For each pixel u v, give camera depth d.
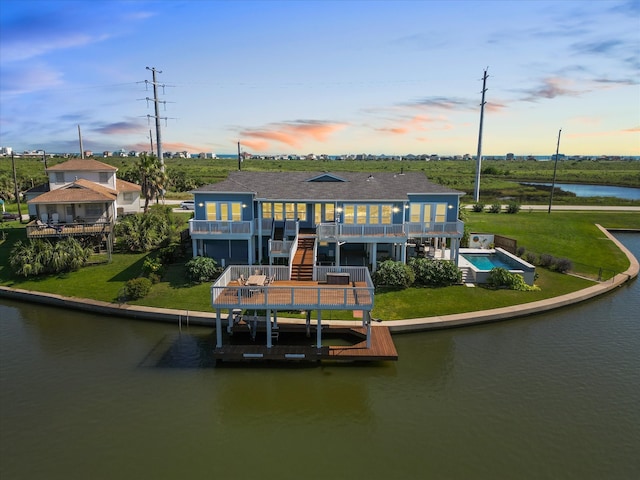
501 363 18.28
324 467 12.53
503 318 22.27
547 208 55.50
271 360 18.34
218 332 18.66
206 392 16.38
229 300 18.73
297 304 18.31
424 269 25.89
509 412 14.99
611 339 20.41
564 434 13.84
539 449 13.20
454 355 18.98
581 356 18.81
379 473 12.27
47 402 15.64
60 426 14.30
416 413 15.05
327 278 20.75
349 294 19.36
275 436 13.96
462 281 26.53
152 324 22.20
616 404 15.39
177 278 26.86
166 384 16.88
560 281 27.44
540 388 16.42
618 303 24.95
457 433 13.97
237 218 29.80
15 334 21.28
